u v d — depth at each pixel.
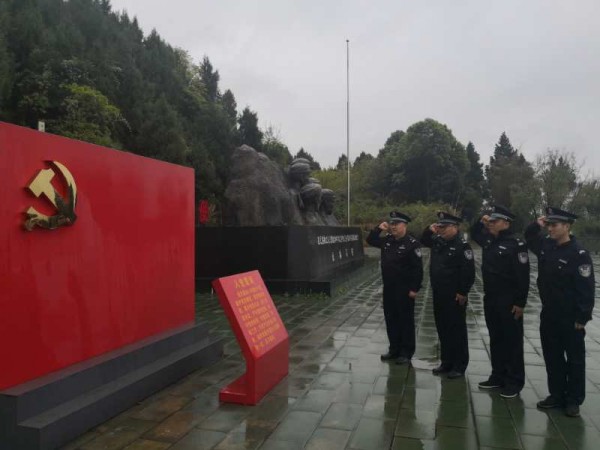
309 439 3.48
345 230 15.30
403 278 5.45
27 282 3.48
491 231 4.62
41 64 11.95
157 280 5.00
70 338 3.86
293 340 6.52
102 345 4.20
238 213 12.79
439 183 37.56
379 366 5.30
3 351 3.30
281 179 14.02
